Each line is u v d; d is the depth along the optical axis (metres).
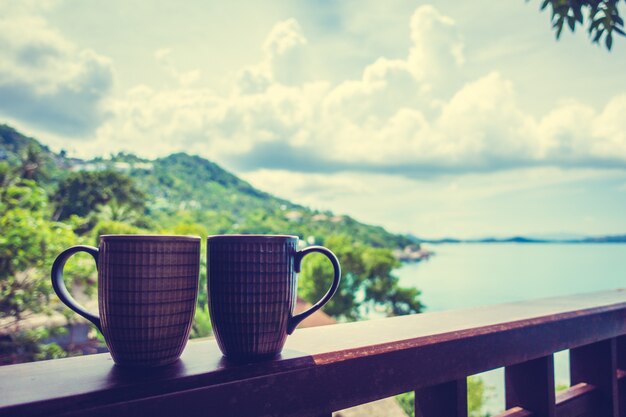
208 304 0.67
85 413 0.49
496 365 0.85
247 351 0.64
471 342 0.82
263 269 0.65
